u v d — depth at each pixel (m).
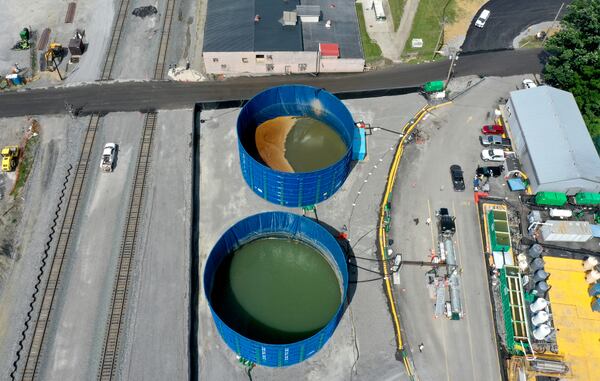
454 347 50.03
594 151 60.84
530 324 51.75
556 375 48.69
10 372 47.31
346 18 76.75
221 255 54.22
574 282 54.47
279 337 49.88
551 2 83.06
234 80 71.94
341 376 47.97
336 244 51.78
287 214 54.19
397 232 57.38
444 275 54.34
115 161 62.38
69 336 49.47
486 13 79.75
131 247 55.31
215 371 47.84
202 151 63.88
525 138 61.81
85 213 57.94
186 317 50.56
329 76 73.00
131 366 47.75
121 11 80.12
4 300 51.62
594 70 65.44
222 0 77.38
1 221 57.19
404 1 82.94
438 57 75.62
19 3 80.88
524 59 75.38
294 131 65.75
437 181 61.72
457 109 69.06
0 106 67.81
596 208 59.72
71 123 66.12
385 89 70.75
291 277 54.34
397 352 49.66
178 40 76.44
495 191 61.06
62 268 53.75
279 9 76.12
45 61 73.12
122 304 51.41
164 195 59.41
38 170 61.62
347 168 60.22
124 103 68.44
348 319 51.31
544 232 57.25
